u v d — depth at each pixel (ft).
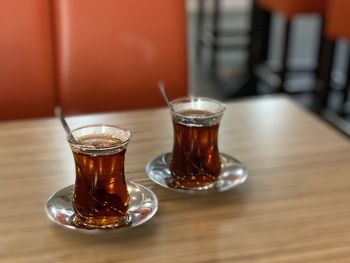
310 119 1.97
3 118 2.35
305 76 5.51
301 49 6.74
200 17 6.77
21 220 1.32
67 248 1.22
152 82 2.47
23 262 1.17
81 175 1.27
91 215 1.28
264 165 1.62
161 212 1.36
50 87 2.37
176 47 2.45
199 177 1.46
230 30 6.83
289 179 1.54
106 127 1.38
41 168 1.57
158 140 1.76
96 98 2.44
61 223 1.27
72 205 1.34
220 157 1.57
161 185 1.46
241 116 1.98
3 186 1.47
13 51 2.28
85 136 1.36
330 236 1.28
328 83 4.26
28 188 1.47
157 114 1.98
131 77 2.44
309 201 1.43
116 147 1.25
